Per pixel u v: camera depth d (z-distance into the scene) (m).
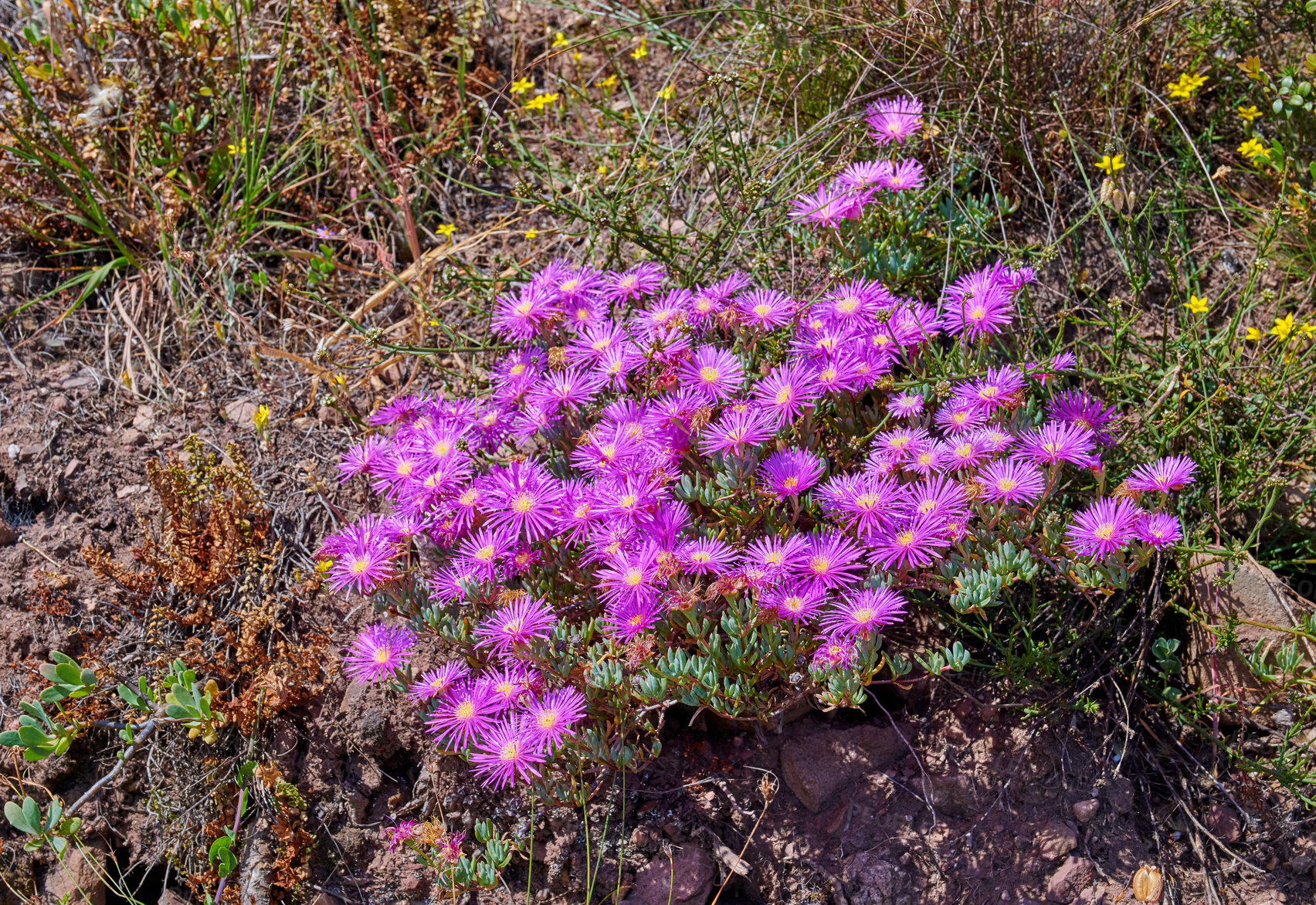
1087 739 0.61
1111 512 0.56
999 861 0.58
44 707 0.63
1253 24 0.78
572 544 0.60
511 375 0.65
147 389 0.75
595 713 0.58
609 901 0.58
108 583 0.67
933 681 0.62
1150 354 0.67
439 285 0.78
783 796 0.60
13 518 0.69
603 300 0.67
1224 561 0.61
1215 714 0.60
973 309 0.63
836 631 0.55
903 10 0.78
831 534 0.58
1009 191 0.78
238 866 0.61
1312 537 0.66
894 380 0.65
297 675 0.62
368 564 0.58
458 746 0.59
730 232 0.74
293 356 0.72
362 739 0.61
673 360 0.61
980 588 0.54
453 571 0.59
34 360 0.76
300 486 0.70
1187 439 0.67
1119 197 0.68
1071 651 0.61
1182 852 0.59
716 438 0.57
